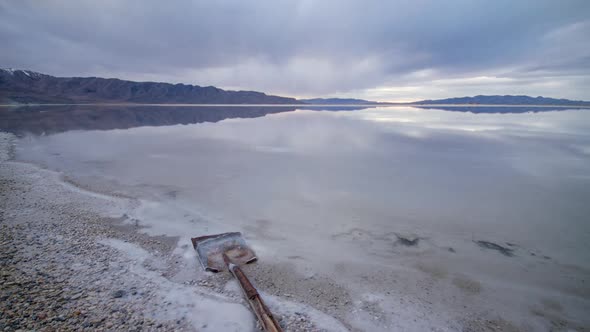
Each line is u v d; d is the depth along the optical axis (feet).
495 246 25.63
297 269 22.12
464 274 21.81
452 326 16.88
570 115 199.62
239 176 45.91
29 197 34.14
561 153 64.34
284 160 57.16
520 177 45.65
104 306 16.81
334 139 85.05
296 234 27.63
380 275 21.63
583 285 20.54
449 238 27.02
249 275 21.22
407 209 33.35
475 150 67.82
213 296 18.71
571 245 25.71
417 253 24.58
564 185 41.63
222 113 224.33
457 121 150.92
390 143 78.02
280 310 17.63
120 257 22.72
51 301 16.71
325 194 38.01
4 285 17.72
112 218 30.04
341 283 20.63
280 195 37.63
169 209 32.89
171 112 225.76
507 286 20.51
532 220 30.58
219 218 30.83
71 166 49.98
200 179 44.21
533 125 127.03
